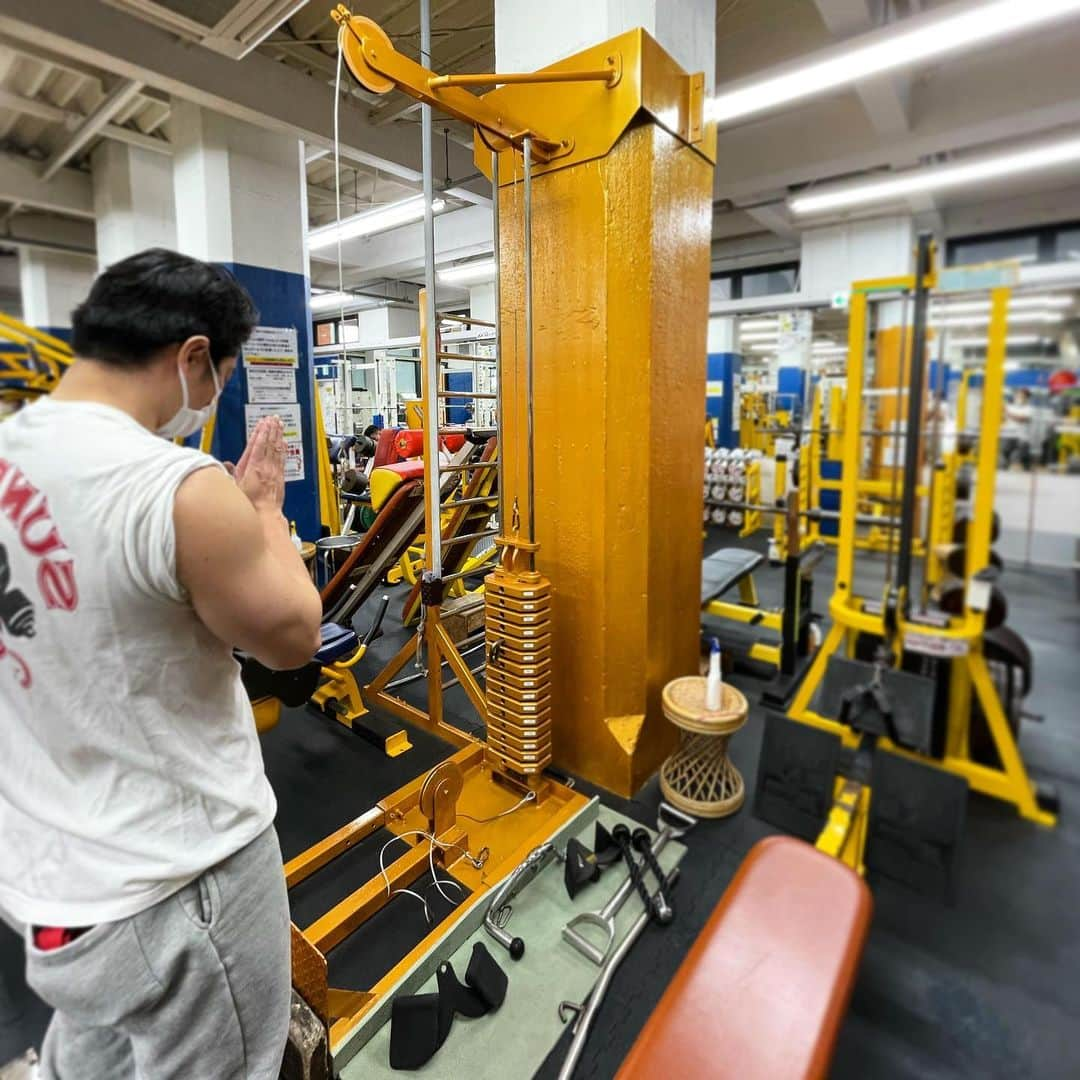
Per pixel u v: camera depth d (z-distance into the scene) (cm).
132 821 73
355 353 827
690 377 224
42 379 116
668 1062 80
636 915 168
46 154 541
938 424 158
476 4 336
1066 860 176
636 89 179
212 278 79
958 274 131
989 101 396
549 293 209
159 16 280
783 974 89
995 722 193
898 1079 127
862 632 216
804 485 374
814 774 195
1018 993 144
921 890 167
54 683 70
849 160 459
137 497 66
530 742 210
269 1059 88
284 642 80
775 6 364
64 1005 74
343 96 396
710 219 226
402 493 269
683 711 203
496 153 201
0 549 69
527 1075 129
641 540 210
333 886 182
